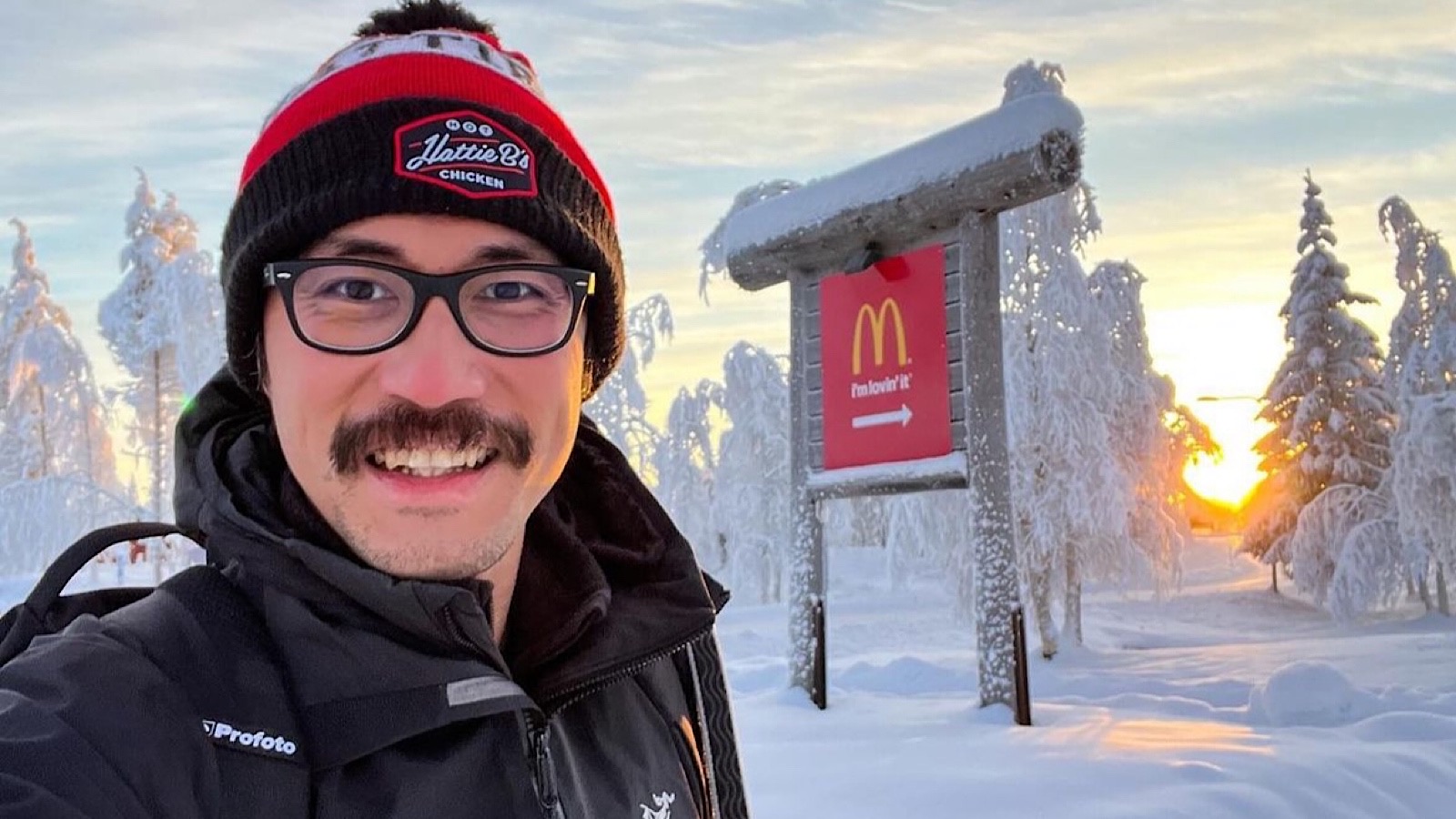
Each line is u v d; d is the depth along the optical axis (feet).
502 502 3.36
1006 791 11.35
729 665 26.50
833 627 58.75
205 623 2.91
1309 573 71.15
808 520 20.80
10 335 71.67
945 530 45.60
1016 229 44.52
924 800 11.19
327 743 2.89
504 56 3.96
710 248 46.32
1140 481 45.37
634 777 4.21
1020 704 16.01
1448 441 60.23
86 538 3.44
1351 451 80.48
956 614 45.60
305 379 3.26
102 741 2.46
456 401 3.25
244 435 3.65
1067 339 43.68
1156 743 13.71
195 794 2.57
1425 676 28.66
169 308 59.67
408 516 3.20
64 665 2.60
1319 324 84.02
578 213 3.70
